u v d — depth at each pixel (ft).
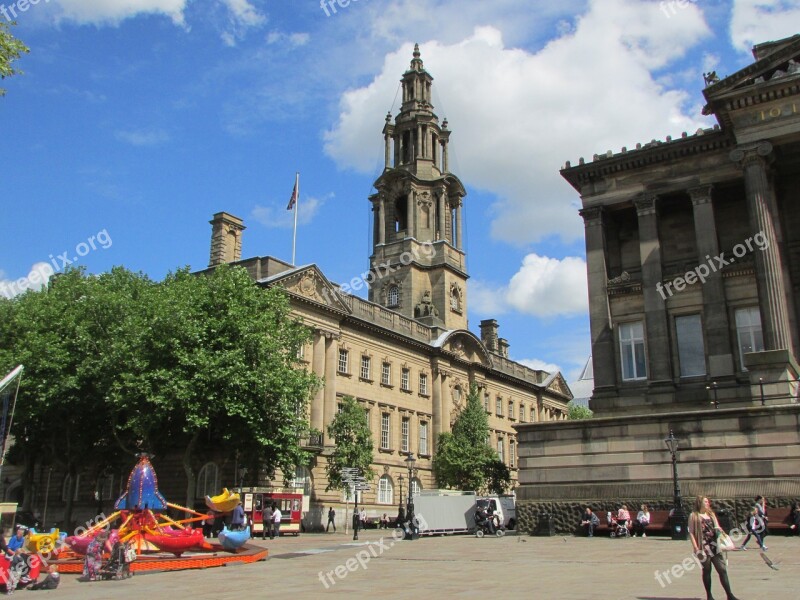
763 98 114.93
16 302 181.37
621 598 47.88
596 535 107.65
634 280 131.85
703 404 118.21
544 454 115.85
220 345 151.74
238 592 56.54
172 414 147.13
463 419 245.86
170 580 66.85
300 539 147.13
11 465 222.07
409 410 243.81
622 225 140.77
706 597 46.29
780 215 124.26
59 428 176.24
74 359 161.38
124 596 54.85
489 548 98.07
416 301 280.92
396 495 229.04
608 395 127.24
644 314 130.11
